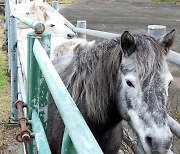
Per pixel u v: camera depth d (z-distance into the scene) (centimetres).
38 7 715
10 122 479
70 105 137
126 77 204
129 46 205
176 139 364
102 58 225
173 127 237
